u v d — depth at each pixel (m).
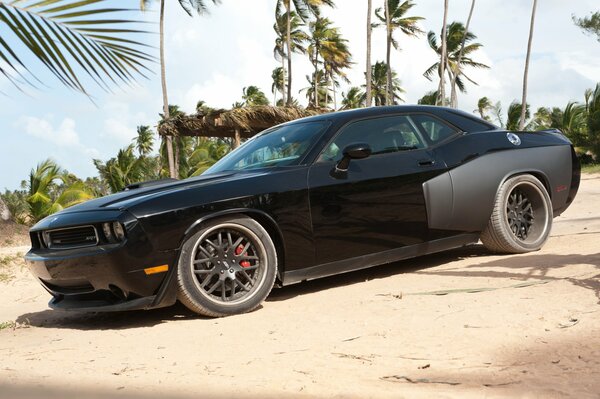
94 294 3.85
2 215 12.03
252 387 2.11
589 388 1.88
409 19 48.81
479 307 3.20
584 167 27.50
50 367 2.70
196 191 3.78
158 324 3.70
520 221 5.13
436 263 5.02
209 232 3.72
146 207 3.62
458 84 52.09
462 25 49.97
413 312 3.24
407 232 4.49
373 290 4.06
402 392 1.95
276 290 4.58
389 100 47.22
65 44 2.73
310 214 4.05
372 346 2.66
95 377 2.42
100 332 3.63
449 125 4.97
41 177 17.83
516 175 5.07
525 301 3.23
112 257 3.52
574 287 3.45
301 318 3.43
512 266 4.43
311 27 56.78
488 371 2.16
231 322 3.55
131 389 2.15
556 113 33.84
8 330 4.01
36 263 3.93
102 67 2.82
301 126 4.68
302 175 4.10
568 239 5.72
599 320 2.75
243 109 16.69
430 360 2.37
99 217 3.63
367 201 4.29
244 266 3.88
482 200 4.85
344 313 3.42
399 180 4.44
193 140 34.78
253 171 4.20
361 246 4.29
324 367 2.38
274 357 2.61
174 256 3.62
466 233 4.86
